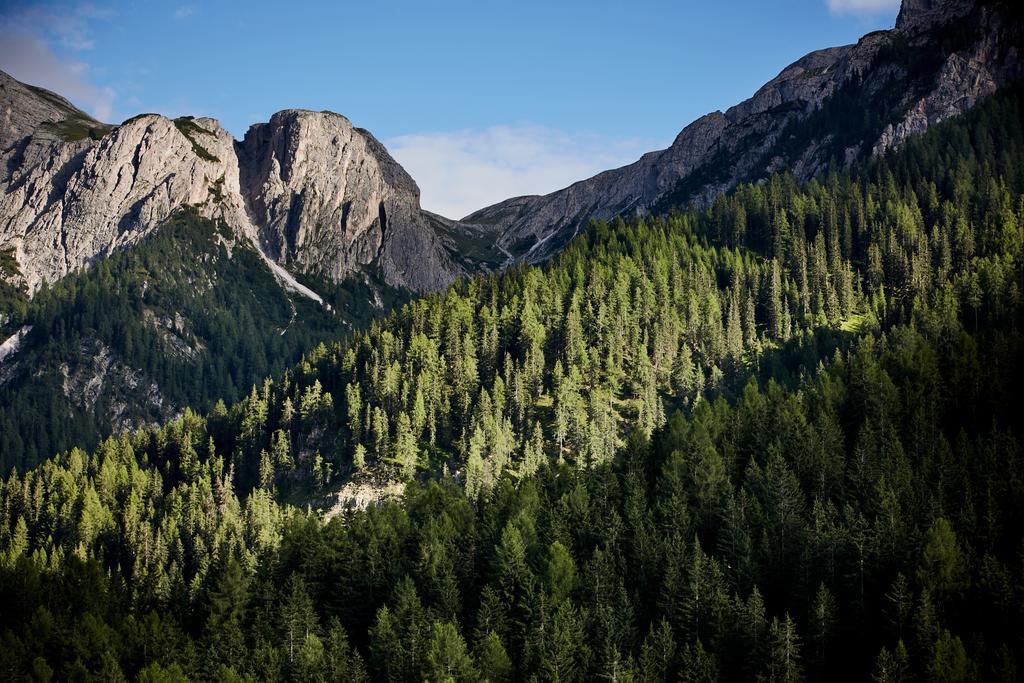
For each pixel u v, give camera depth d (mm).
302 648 113688
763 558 115938
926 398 146000
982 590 102125
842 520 120438
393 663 108812
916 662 96938
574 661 104812
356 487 173625
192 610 135125
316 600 129250
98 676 115812
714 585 109000
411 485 156125
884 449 131500
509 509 134000
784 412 146375
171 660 118125
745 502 124438
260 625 121438
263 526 163875
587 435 177500
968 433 141000
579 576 116312
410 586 118938
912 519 114375
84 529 176750
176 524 174500
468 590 124938
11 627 130250
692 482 134000
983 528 113688
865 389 148625
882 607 103500
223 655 117562
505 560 118812
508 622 113750
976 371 148625
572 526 128625
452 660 104125
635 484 135375
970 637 98312
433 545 126375
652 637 104312
